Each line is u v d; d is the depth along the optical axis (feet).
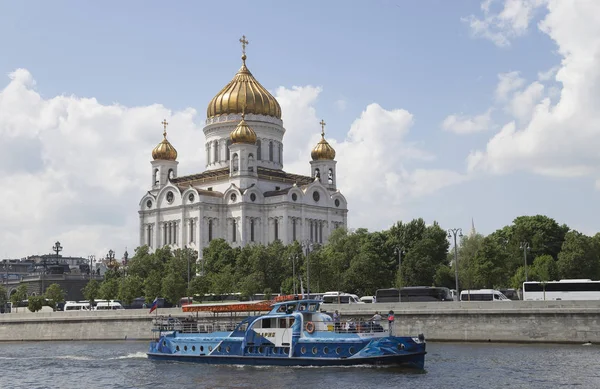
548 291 400.06
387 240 535.19
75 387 257.75
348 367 269.44
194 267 577.84
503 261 482.69
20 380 276.62
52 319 461.78
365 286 494.59
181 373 278.05
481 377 242.78
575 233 521.24
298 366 278.05
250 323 291.79
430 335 348.79
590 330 316.40
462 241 520.83
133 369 293.43
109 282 583.99
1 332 476.13
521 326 328.90
